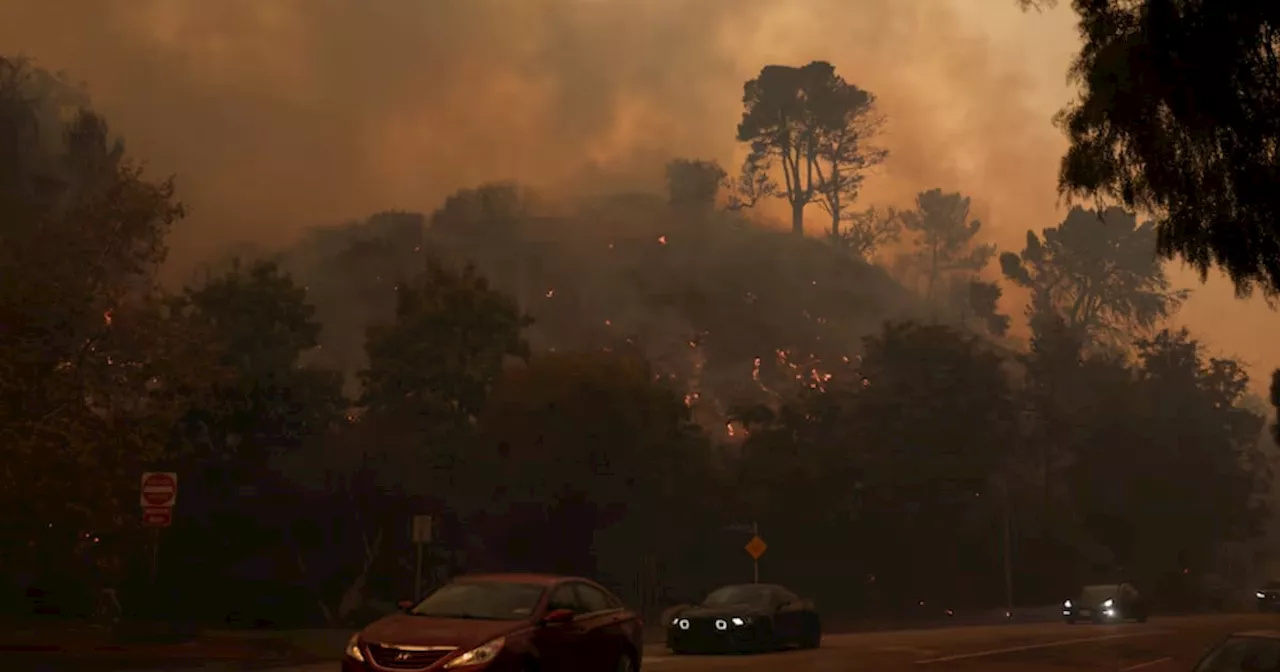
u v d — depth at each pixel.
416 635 12.88
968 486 69.62
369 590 49.97
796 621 29.09
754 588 29.48
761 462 65.62
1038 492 83.94
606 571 54.44
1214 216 17.81
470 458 52.84
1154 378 90.44
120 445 31.06
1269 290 18.00
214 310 54.69
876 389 71.31
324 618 46.72
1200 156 17.75
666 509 56.25
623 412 53.34
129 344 32.09
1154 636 35.25
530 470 51.75
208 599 45.31
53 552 32.00
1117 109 17.92
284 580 48.31
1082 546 82.69
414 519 31.50
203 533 47.72
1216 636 35.25
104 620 32.97
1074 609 49.50
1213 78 16.73
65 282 31.39
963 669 23.39
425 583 50.66
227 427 50.75
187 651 25.42
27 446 28.67
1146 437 85.38
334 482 51.25
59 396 30.83
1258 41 16.73
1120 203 18.91
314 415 53.91
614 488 52.59
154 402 32.59
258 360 54.03
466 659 12.58
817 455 67.38
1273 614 67.88
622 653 15.59
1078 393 89.81
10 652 23.22
